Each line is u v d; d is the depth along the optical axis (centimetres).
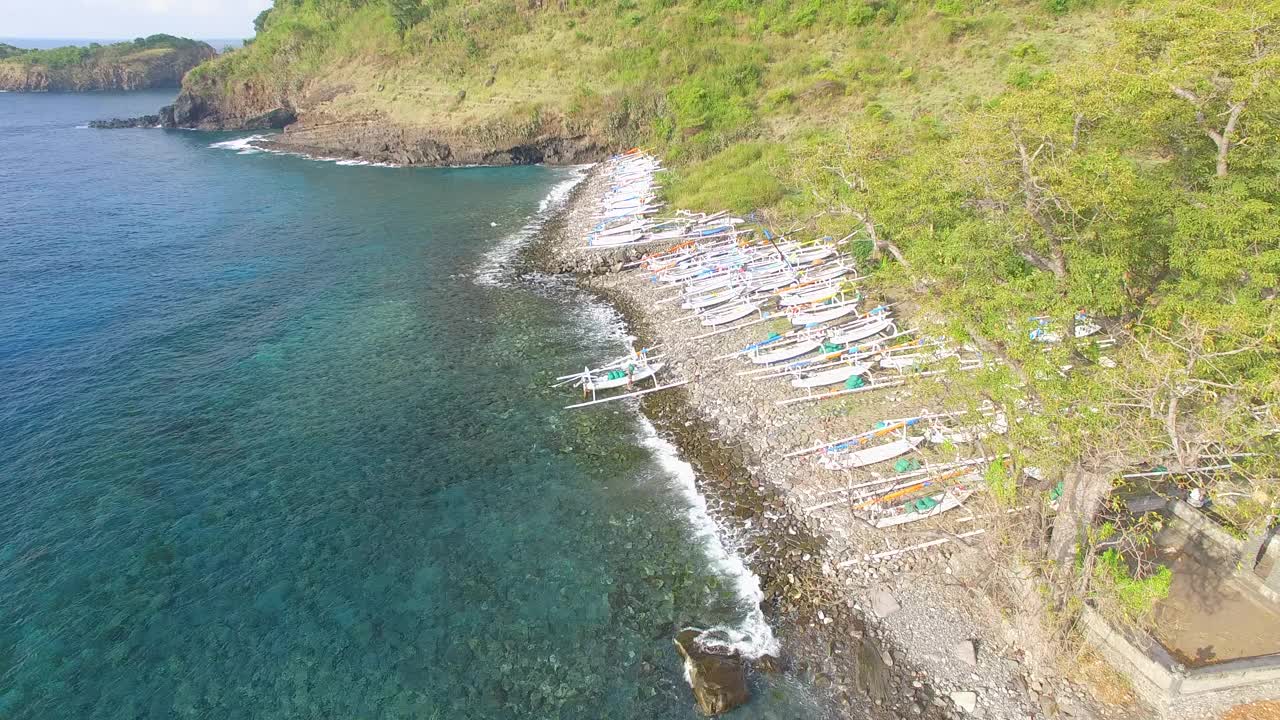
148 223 7225
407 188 8750
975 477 2964
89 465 3506
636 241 6206
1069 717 2150
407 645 2586
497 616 2694
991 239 3131
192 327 4956
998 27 8650
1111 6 8525
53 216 7362
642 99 9550
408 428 3841
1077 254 2769
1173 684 2070
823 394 3831
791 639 2538
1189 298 2684
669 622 2641
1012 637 2403
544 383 4259
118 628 2656
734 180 7000
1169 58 3228
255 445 3688
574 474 3459
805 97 8512
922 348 3809
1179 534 2625
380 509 3244
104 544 3030
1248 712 2048
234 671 2506
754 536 3005
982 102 7256
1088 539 2253
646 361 4294
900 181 4416
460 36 11525
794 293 4909
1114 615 2242
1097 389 2214
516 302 5378
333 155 10812
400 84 11206
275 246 6600
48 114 15275
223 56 14162
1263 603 2362
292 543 3050
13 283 5606
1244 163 2875
